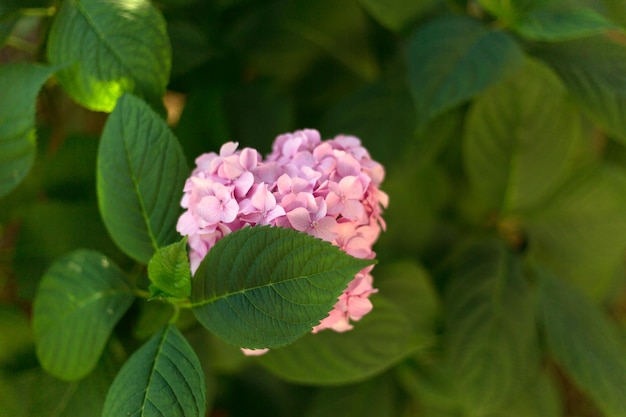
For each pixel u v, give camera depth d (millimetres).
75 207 833
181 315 789
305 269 681
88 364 770
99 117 952
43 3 795
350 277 673
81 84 769
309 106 1002
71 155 844
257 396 980
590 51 880
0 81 755
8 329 798
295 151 740
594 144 1131
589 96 866
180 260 701
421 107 826
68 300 771
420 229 958
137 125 744
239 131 918
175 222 760
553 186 961
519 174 941
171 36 891
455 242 980
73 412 776
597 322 916
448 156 995
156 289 724
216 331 711
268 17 960
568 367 892
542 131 920
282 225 705
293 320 690
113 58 761
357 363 810
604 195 954
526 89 900
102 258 779
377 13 896
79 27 765
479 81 822
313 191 715
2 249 862
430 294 896
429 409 956
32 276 827
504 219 979
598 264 976
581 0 878
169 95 1040
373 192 744
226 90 934
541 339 955
